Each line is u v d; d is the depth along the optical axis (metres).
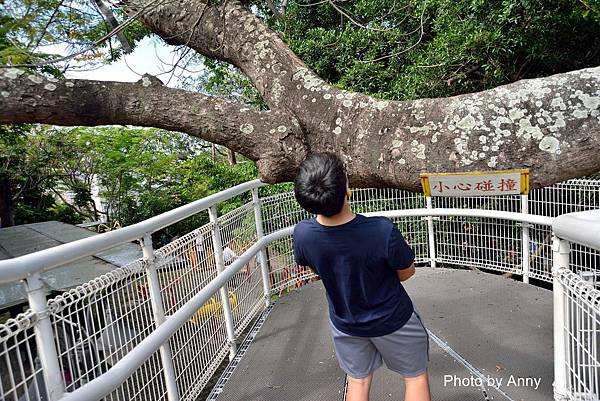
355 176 1.32
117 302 1.58
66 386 1.29
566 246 1.60
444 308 3.01
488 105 1.13
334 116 1.35
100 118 1.42
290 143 1.37
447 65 3.78
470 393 2.07
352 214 1.43
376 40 4.88
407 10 4.12
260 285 3.26
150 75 1.50
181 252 2.05
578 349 1.47
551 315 2.81
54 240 5.27
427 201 3.77
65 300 1.28
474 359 2.36
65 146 9.05
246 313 2.96
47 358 1.18
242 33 1.76
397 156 1.20
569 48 3.63
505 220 3.52
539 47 3.45
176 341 1.97
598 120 1.05
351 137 1.29
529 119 1.08
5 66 1.24
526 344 2.48
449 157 1.14
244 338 2.82
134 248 3.73
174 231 7.02
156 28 1.97
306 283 3.78
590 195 2.92
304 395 2.14
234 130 1.39
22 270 1.09
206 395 2.44
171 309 1.94
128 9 1.93
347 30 5.22
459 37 3.67
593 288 1.36
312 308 3.14
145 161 8.76
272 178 1.42
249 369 2.41
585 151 1.05
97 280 1.45
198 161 8.72
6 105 1.31
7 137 7.15
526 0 3.18
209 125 1.40
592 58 3.69
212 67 3.66
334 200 1.29
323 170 1.28
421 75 4.07
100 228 8.41
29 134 8.45
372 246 1.35
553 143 1.06
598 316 1.32
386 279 1.45
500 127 1.10
